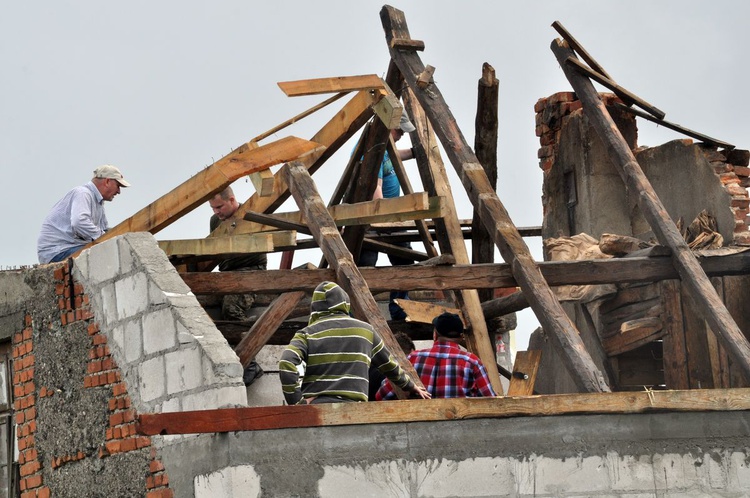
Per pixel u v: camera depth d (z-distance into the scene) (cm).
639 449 2333
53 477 3014
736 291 3347
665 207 3791
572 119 4097
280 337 3566
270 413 2239
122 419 2756
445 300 4041
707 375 3341
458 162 3288
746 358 2867
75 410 2941
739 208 3481
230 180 2759
